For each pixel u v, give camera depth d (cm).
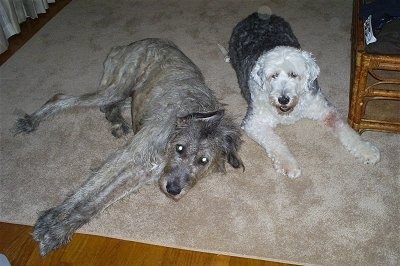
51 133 180
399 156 163
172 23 255
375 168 159
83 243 138
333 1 265
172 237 139
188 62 169
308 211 145
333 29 238
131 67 173
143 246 137
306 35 235
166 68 163
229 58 212
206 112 140
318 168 160
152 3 278
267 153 164
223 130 143
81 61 225
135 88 171
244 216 144
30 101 199
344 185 153
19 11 256
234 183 156
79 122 185
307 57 163
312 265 129
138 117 161
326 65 211
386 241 134
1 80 213
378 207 145
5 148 174
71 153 171
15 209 149
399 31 170
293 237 137
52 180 159
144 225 143
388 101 183
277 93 158
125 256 134
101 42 240
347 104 188
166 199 151
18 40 246
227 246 135
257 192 152
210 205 148
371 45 168
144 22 258
